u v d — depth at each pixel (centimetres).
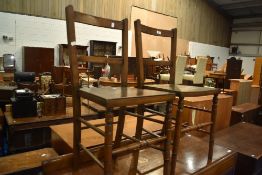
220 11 1177
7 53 566
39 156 179
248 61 1238
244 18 1247
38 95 299
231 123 338
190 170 161
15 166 162
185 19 1005
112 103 109
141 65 170
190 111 241
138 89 146
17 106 248
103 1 721
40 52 569
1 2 544
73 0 656
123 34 160
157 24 891
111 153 113
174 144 146
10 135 231
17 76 366
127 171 152
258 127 290
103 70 418
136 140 143
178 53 1007
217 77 511
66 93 347
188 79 510
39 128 246
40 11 600
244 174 205
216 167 175
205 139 236
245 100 445
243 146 224
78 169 147
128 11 788
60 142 182
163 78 452
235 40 1296
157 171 158
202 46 1128
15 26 569
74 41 135
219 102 280
